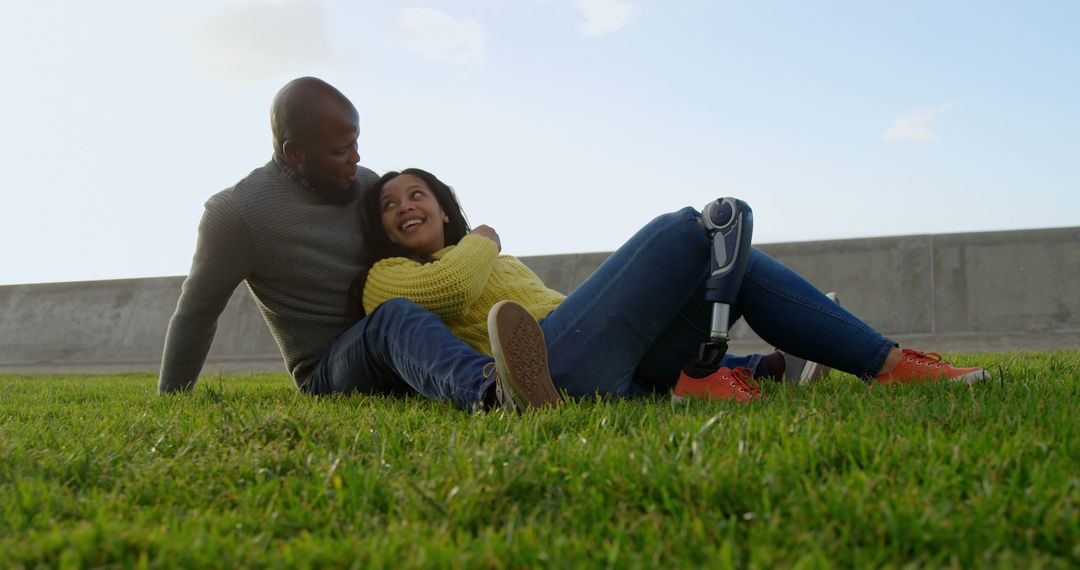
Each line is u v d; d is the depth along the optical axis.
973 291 9.00
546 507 1.32
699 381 2.27
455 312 2.64
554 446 1.63
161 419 2.39
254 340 10.56
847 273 9.47
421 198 2.91
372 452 1.73
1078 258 8.84
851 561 1.06
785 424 1.71
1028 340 8.16
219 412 2.42
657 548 1.10
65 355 11.30
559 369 2.30
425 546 1.11
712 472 1.32
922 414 1.77
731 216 2.16
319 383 2.99
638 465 1.41
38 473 1.65
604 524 1.21
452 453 1.56
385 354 2.57
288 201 2.90
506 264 2.82
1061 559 1.03
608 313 2.29
